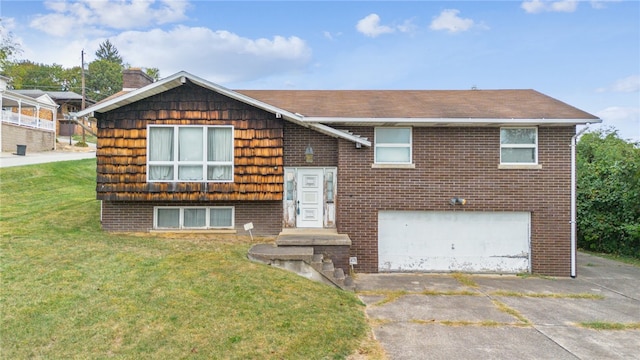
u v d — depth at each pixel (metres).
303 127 11.30
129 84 13.69
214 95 10.78
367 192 10.87
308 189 11.42
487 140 10.86
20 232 9.99
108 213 10.96
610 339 6.16
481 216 10.95
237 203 11.11
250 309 6.34
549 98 12.78
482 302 8.00
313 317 6.32
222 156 10.79
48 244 9.06
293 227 11.38
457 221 10.97
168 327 5.62
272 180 10.77
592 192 14.50
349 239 9.82
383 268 10.92
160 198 10.60
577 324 6.79
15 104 30.83
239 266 8.20
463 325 6.64
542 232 10.75
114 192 10.57
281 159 10.80
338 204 10.90
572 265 10.62
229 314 6.11
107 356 4.89
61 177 18.58
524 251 10.88
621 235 13.75
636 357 5.52
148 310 6.07
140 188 10.59
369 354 5.41
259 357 5.01
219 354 5.02
